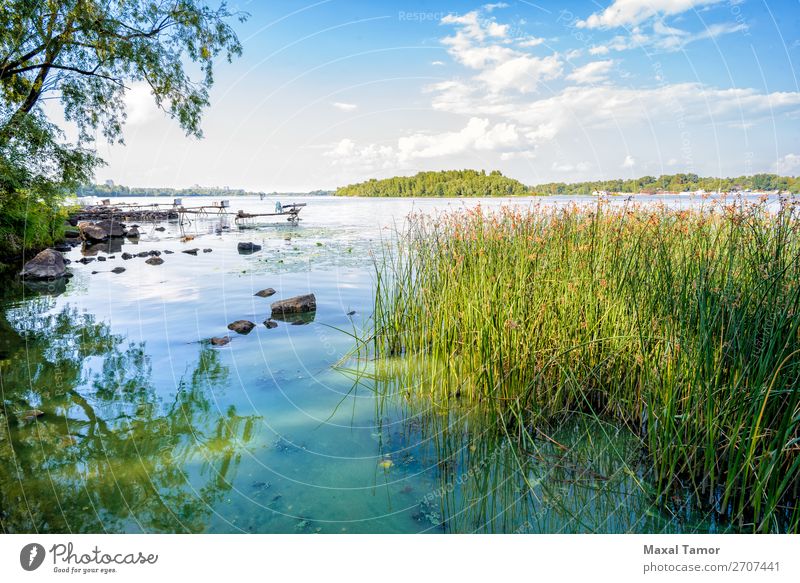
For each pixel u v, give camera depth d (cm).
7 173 1088
